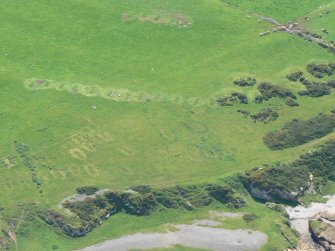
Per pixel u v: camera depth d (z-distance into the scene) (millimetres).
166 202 184875
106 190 185125
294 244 176750
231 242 173500
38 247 173625
